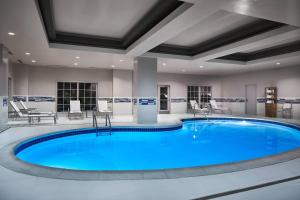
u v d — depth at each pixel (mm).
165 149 6184
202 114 13492
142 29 6348
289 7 4035
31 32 5637
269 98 12039
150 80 8750
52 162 4973
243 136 8031
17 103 10797
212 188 2512
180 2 4648
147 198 2252
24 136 5852
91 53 8031
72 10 5305
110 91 12625
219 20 5918
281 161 3523
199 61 9555
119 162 5031
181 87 14430
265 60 9531
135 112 8789
